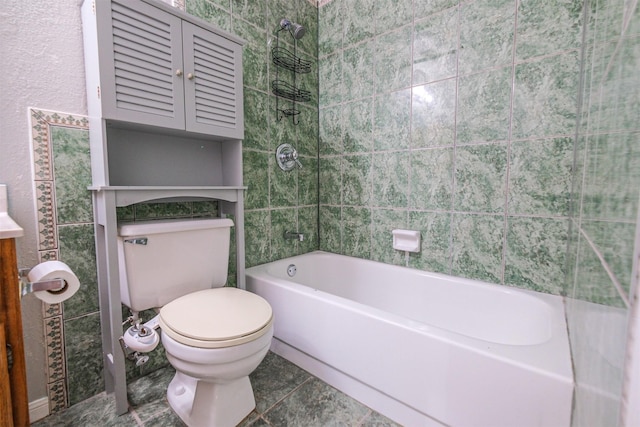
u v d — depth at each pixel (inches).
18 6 38.8
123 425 41.9
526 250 52.6
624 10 14.6
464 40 56.8
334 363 49.4
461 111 58.1
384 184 71.4
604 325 14.5
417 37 63.2
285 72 74.2
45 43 40.9
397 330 41.1
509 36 51.8
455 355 36.0
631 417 9.0
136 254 42.9
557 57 47.4
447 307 60.3
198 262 50.2
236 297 46.1
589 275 21.7
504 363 32.4
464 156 58.4
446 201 61.6
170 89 45.8
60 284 29.1
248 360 37.3
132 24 41.3
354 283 75.4
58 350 43.7
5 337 23.7
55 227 42.8
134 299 43.3
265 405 46.0
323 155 83.5
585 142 31.7
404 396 40.9
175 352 36.0
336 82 78.7
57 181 42.7
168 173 53.9
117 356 42.6
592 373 17.5
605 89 19.7
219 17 59.7
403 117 66.7
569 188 47.6
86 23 41.9
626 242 10.9
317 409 45.2
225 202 60.2
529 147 51.1
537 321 47.7
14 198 39.5
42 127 41.1
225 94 53.7
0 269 23.7
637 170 10.2
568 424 28.7
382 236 72.7
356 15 73.1
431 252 64.7
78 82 43.9
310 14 79.5
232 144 58.8
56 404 43.7
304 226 82.0
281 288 57.7
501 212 54.9
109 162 46.4
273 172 73.0
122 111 40.7
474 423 34.9
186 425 41.8
